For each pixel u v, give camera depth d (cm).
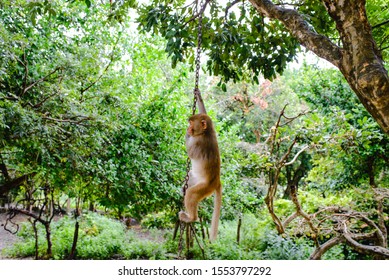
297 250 1045
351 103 1126
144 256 1184
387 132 295
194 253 1094
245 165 777
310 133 701
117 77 942
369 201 905
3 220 1858
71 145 735
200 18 486
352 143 737
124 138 948
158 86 1101
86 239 1267
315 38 378
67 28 909
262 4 454
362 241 1033
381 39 665
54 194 1111
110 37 973
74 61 757
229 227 1506
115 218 1948
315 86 1212
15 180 881
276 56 643
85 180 906
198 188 439
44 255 1153
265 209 1381
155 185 1001
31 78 745
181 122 1068
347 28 329
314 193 1288
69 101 747
